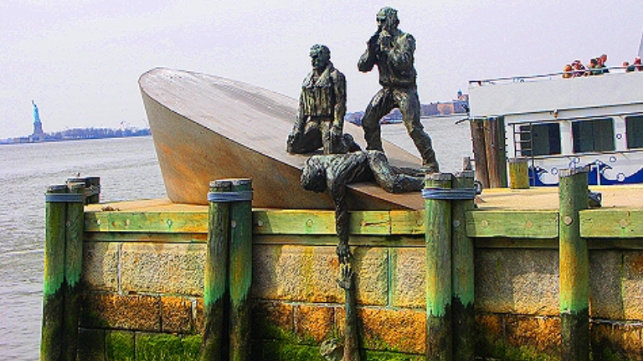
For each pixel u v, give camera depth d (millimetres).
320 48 12422
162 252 12109
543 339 10336
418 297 10875
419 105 12531
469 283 10430
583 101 23672
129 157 138000
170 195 14586
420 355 10859
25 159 163750
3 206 49812
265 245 11641
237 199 11359
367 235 11078
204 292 11500
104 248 12461
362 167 11391
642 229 9617
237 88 16234
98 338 12492
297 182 11938
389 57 12375
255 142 12656
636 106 23250
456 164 60438
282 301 11562
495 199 13719
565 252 9922
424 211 10672
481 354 10617
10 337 17812
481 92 24578
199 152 13070
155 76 15203
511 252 10453
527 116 24203
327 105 12305
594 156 23812
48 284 12383
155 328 12164
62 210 12422
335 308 11305
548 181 24250
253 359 11688
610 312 10055
